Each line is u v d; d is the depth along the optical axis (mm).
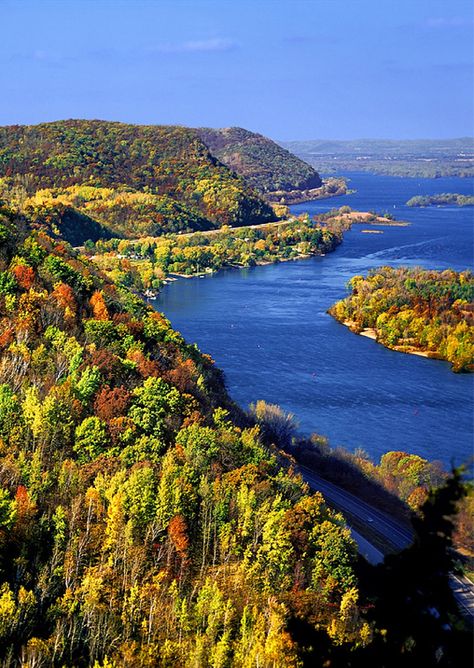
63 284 129625
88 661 66562
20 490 78062
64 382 101500
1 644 64688
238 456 100688
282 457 122062
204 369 145375
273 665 57625
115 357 112438
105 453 92000
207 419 110062
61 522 76438
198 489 87312
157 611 71062
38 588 70375
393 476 129375
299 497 95188
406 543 102875
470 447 154375
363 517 110125
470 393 190000
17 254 135250
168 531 80875
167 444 99875
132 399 103875
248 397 178875
